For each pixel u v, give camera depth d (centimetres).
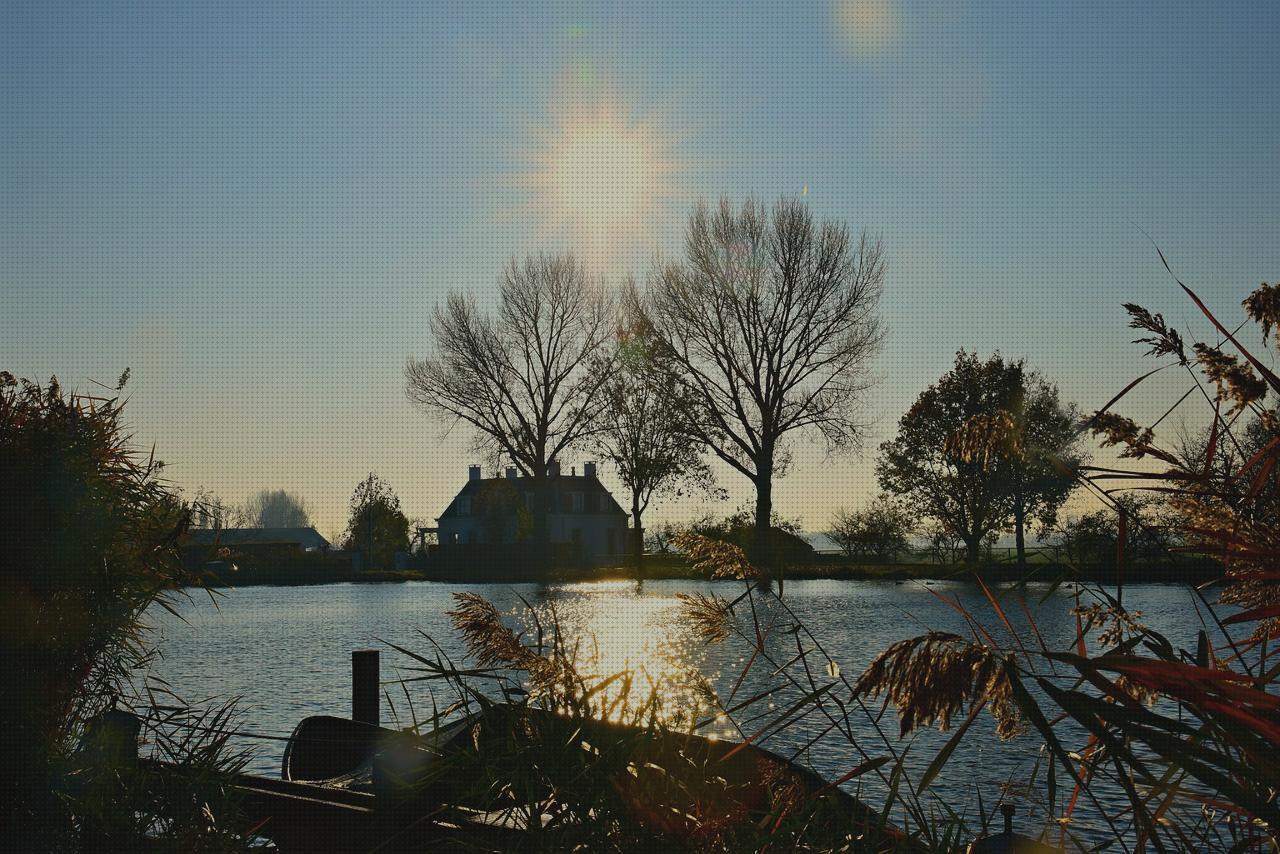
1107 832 545
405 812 418
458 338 5872
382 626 2969
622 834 289
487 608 373
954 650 223
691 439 5109
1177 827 233
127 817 398
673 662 378
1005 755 971
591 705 328
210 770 425
